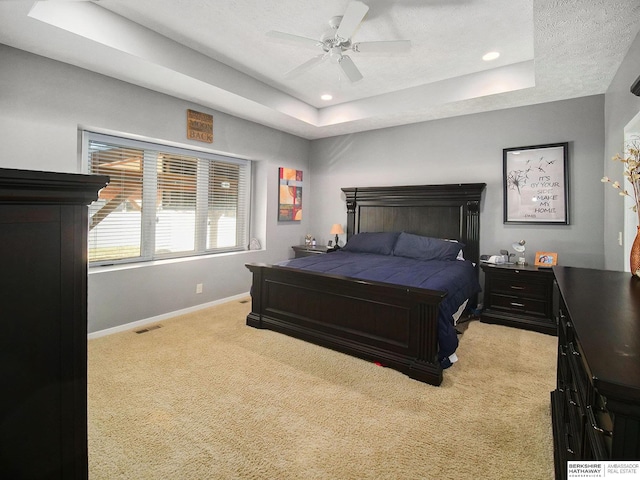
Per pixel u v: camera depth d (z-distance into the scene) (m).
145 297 3.54
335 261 3.71
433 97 3.84
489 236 4.12
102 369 2.51
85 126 3.01
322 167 5.57
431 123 4.49
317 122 4.79
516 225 3.94
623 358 0.75
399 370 2.50
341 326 2.88
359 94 4.23
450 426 1.88
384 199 4.82
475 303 3.96
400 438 1.78
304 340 3.07
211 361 2.67
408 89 4.02
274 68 3.50
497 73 3.44
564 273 1.77
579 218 3.57
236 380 2.37
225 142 4.23
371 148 5.03
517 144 3.90
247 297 4.66
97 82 3.02
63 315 0.67
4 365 0.59
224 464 1.59
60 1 2.29
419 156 4.60
